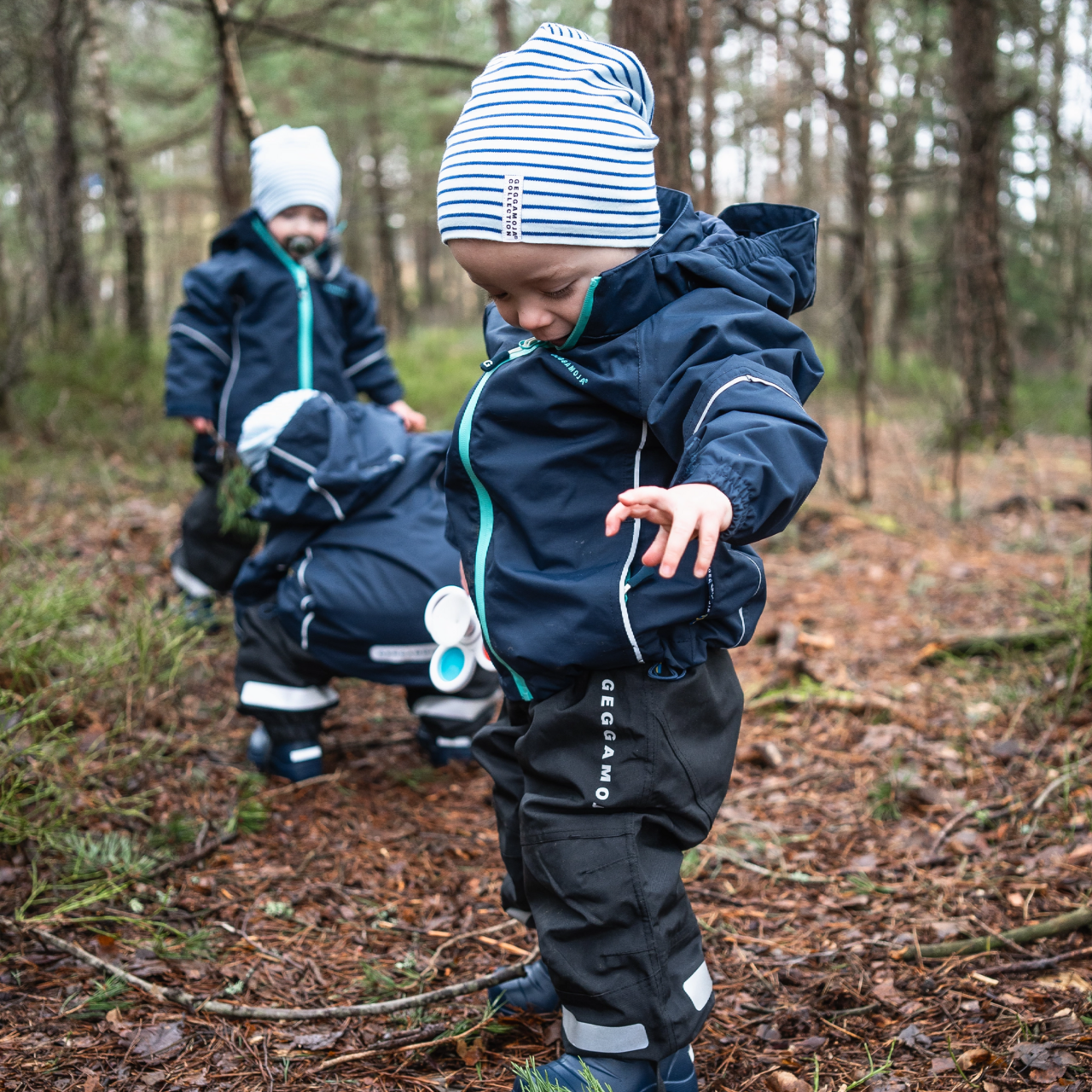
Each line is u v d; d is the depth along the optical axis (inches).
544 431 66.1
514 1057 77.7
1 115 338.3
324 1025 81.1
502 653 67.2
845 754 133.4
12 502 219.9
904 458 292.5
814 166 687.7
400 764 129.2
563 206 61.2
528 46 64.7
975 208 369.4
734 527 53.1
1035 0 366.3
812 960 90.0
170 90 446.3
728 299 63.2
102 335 364.2
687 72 173.6
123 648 130.4
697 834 68.2
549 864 66.3
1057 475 315.6
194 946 90.3
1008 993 81.3
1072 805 111.5
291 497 112.9
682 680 66.2
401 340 684.1
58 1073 72.5
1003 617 176.1
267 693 119.6
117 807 110.1
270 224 156.6
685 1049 69.5
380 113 600.7
